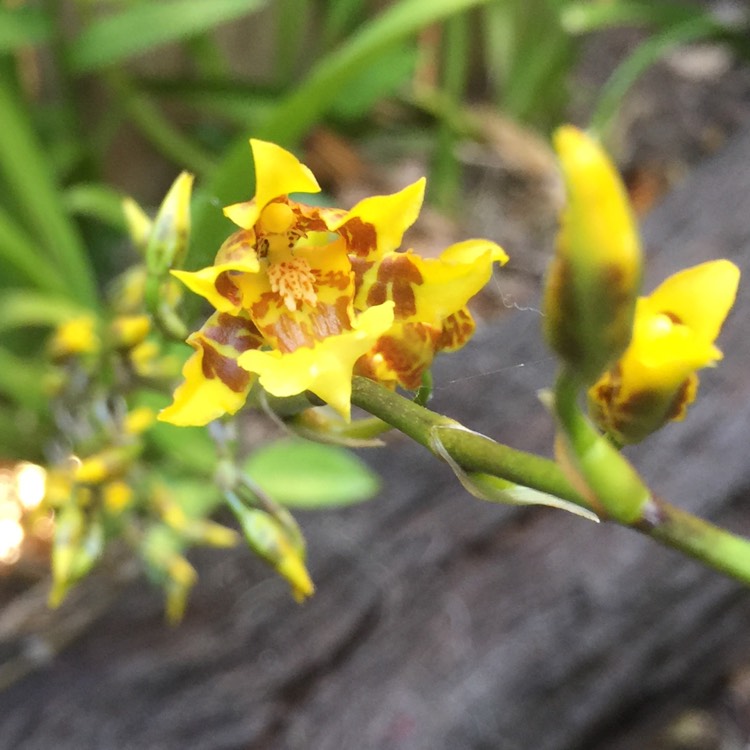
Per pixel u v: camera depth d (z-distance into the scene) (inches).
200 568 7.5
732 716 8.2
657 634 7.0
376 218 2.9
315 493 7.0
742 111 14.0
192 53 10.7
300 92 6.5
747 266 8.7
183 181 3.5
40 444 8.4
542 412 8.1
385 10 13.0
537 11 12.4
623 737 7.6
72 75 8.9
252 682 6.7
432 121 12.7
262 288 2.9
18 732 6.4
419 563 7.3
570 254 1.9
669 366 2.6
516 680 6.7
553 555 7.2
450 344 3.1
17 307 7.7
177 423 2.8
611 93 11.7
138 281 5.5
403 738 6.5
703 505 7.3
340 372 2.7
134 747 6.3
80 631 7.0
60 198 8.7
